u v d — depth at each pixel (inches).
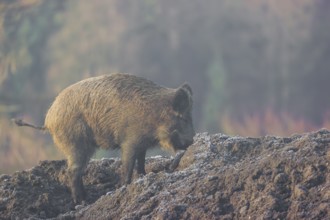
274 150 1464.1
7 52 4030.5
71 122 1619.1
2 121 3799.2
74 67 5831.7
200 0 6948.8
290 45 6786.4
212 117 6146.7
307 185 1317.7
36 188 1603.1
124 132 1610.5
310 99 6486.2
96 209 1477.6
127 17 6501.0
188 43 6638.8
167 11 6712.6
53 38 5728.3
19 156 3750.0
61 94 1646.2
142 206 1407.5
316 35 6820.9
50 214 1549.0
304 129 6127.0
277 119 5989.2
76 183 1600.6
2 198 1569.9
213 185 1385.3
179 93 1587.1
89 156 1628.9
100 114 1612.9
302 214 1264.8
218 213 1328.7
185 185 1419.8
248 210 1312.7
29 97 3882.9
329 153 1347.2
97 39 6151.6
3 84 4266.7
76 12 6190.9
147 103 1605.6
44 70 5580.7
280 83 6584.6
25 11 4045.3
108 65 6117.1
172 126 1594.5
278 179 1336.1
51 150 3804.1
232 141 1563.7
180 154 1614.2
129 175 1601.9
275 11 6998.0
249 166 1396.4
